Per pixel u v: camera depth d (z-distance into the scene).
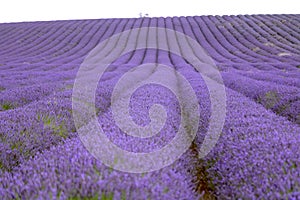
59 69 22.03
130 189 2.53
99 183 2.49
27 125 5.28
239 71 19.42
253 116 6.08
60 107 6.83
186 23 50.34
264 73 17.67
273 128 4.91
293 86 11.32
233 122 5.64
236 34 42.19
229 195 3.42
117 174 2.69
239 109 6.85
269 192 2.83
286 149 3.68
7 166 3.95
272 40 37.84
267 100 8.95
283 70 20.53
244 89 10.98
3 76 16.47
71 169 2.88
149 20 54.28
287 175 2.95
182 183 3.04
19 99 8.83
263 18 51.09
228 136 4.87
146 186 2.60
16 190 2.66
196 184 3.96
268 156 3.53
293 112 7.19
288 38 38.50
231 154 4.16
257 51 33.56
